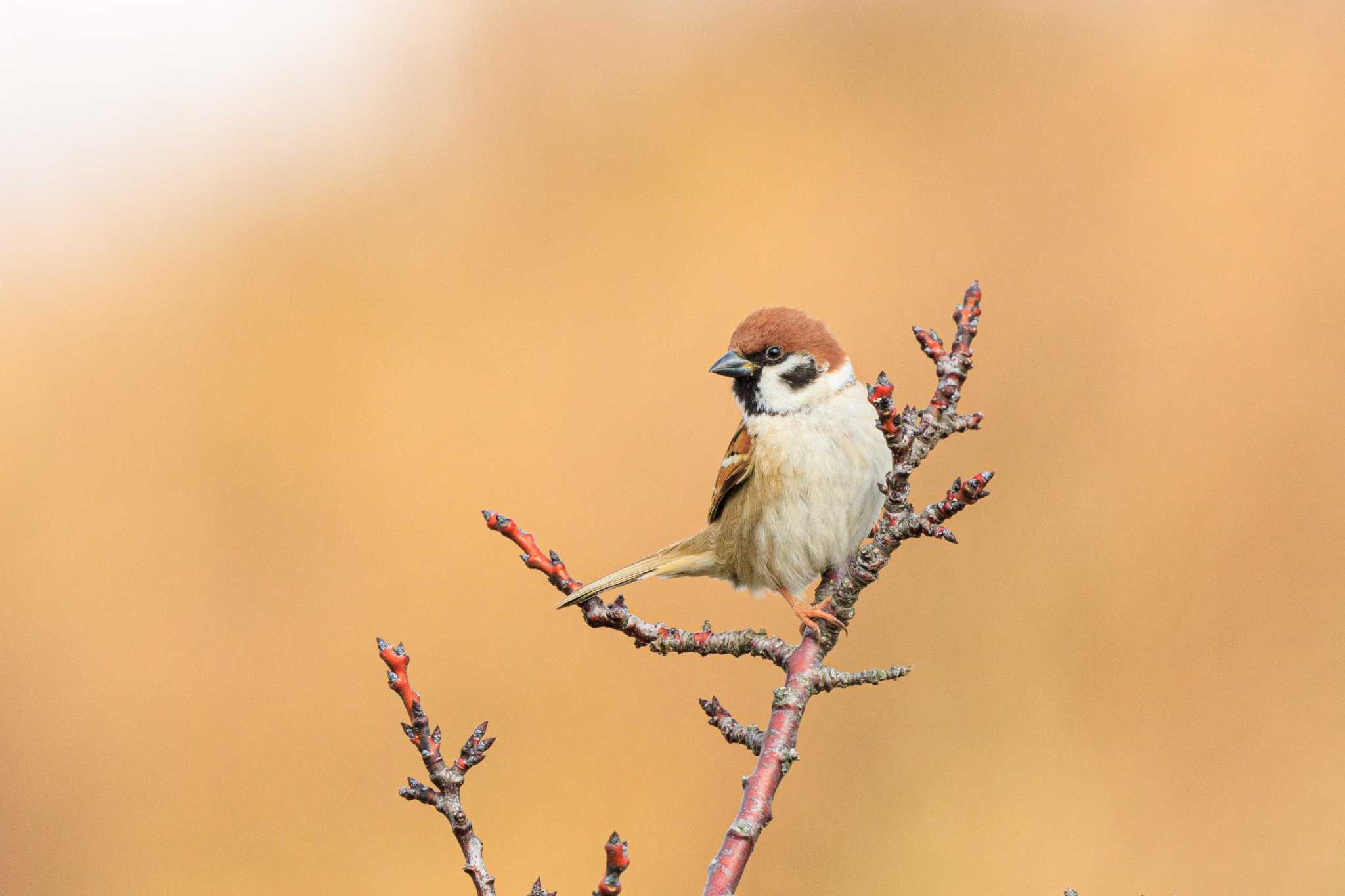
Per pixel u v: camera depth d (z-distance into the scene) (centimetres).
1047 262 1283
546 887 980
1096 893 898
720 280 1386
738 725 441
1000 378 1181
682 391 1302
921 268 1330
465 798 1023
